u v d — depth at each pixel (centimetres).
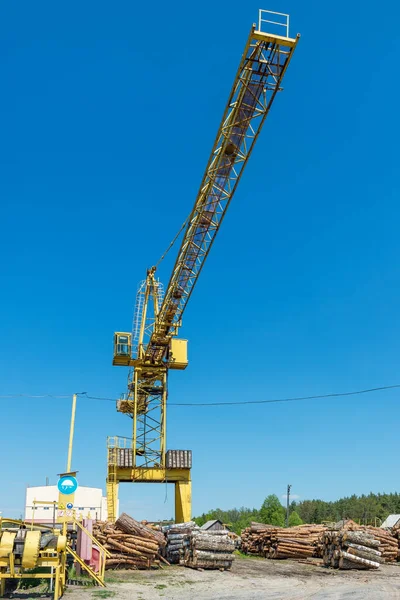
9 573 1636
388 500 16975
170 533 3122
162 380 5541
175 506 5041
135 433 5247
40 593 1769
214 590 2123
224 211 3625
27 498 5125
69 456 2183
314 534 3800
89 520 2448
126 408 6206
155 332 5094
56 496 5169
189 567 2872
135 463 4984
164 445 5281
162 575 2527
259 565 3188
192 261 4147
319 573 2855
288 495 7638
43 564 1648
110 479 4925
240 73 2895
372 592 2144
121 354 5416
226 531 3009
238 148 3241
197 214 3700
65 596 1764
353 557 3033
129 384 5612
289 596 2005
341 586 2336
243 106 3030
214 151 3269
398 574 2883
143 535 2800
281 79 2919
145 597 1866
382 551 3672
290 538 3681
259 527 4016
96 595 1823
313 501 17862
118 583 2156
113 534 2744
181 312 4850
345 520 3900
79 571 2248
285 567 3116
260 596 1991
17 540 1683
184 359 5559
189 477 5084
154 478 5006
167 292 4616
